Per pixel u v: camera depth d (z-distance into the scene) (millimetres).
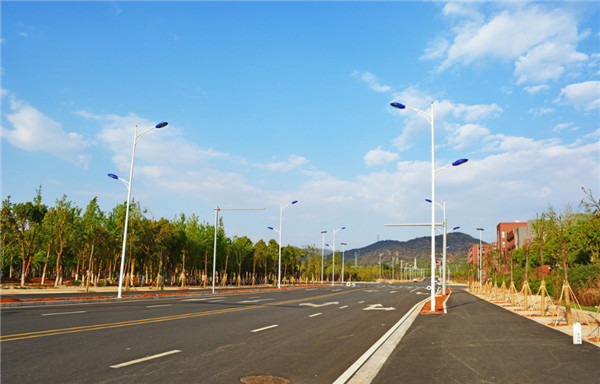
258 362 9000
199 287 59125
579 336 11969
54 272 71250
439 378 7898
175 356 9258
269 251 88812
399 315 20734
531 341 12477
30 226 46656
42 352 9086
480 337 13305
